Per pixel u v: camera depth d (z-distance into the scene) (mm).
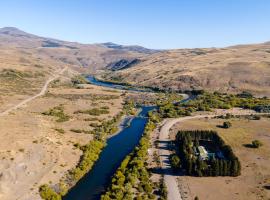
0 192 78250
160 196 83312
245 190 88312
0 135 102438
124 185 87938
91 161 104938
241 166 105312
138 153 110375
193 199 82562
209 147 121562
